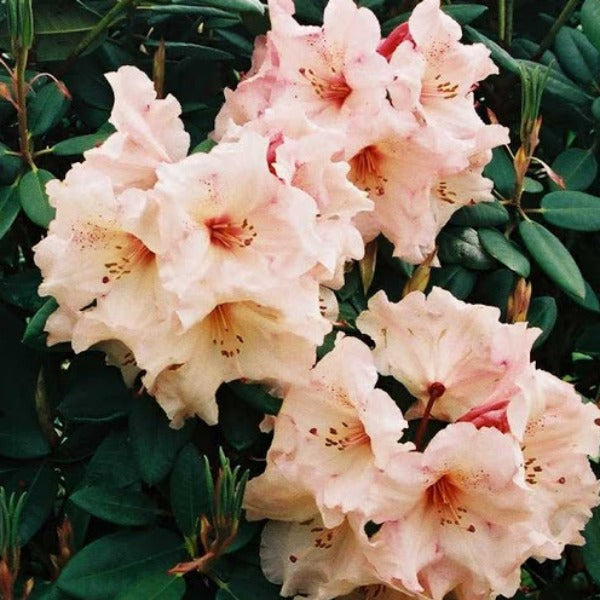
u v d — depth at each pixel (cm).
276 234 80
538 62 106
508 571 82
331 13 87
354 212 83
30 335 86
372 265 92
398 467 81
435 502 83
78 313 82
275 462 83
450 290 96
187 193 79
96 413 89
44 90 94
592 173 102
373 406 81
